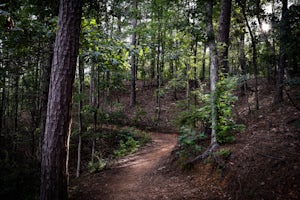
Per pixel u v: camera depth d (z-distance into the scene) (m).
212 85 6.74
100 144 11.56
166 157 8.09
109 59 5.01
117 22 12.12
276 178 3.88
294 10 5.26
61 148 4.20
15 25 4.09
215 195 4.40
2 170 6.10
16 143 9.33
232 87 6.22
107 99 19.36
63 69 4.18
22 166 6.87
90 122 12.30
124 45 5.06
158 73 17.67
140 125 15.71
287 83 5.30
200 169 5.70
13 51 5.23
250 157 4.82
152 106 19.11
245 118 8.63
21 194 5.39
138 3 16.05
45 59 7.22
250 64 13.56
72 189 6.14
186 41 11.20
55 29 4.88
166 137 13.19
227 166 4.97
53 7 4.93
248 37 14.23
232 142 6.06
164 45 16.72
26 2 4.70
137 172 7.36
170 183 5.66
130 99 19.81
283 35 5.54
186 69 13.98
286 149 4.54
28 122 12.11
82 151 10.77
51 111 4.18
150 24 15.22
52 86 4.22
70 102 4.32
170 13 13.20
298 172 3.71
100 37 5.04
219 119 6.25
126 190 5.70
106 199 5.21
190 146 6.67
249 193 3.93
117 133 13.02
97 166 8.09
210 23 7.55
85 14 5.48
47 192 4.11
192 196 4.60
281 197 3.50
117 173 7.45
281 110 7.49
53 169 4.14
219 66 6.83
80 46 5.10
